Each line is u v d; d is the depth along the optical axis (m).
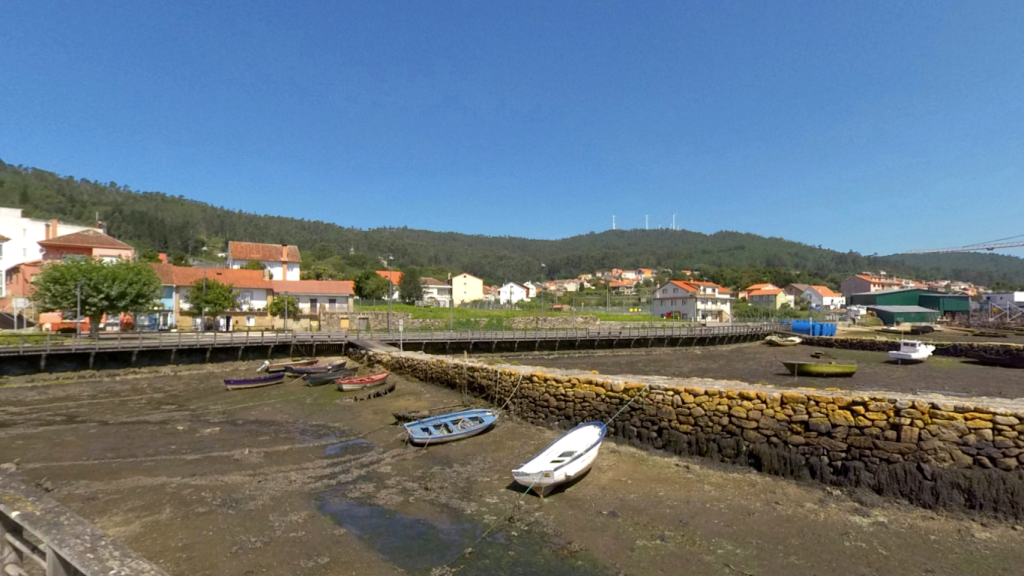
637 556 10.72
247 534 11.71
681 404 16.64
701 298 97.94
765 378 37.56
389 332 53.00
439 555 10.84
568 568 10.32
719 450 15.68
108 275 40.78
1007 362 44.19
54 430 21.14
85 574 3.21
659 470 15.27
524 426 20.73
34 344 34.97
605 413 18.64
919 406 12.95
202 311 53.16
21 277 51.84
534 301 121.62
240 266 82.81
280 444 18.95
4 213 60.44
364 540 11.47
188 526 12.09
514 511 12.91
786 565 10.30
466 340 49.31
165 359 37.00
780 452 14.55
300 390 30.25
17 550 4.20
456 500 13.62
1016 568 10.02
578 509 12.92
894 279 156.75
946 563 10.25
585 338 55.84
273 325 61.47
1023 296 104.12
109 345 34.41
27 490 4.67
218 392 29.94
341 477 15.38
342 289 69.81
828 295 140.00
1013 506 11.63
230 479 15.22
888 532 11.46
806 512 12.44
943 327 83.19
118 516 12.63
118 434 20.47
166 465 16.50
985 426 12.24
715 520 12.16
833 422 13.94
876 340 59.34
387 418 22.89
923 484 12.51
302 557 10.72
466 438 19.06
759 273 173.50
